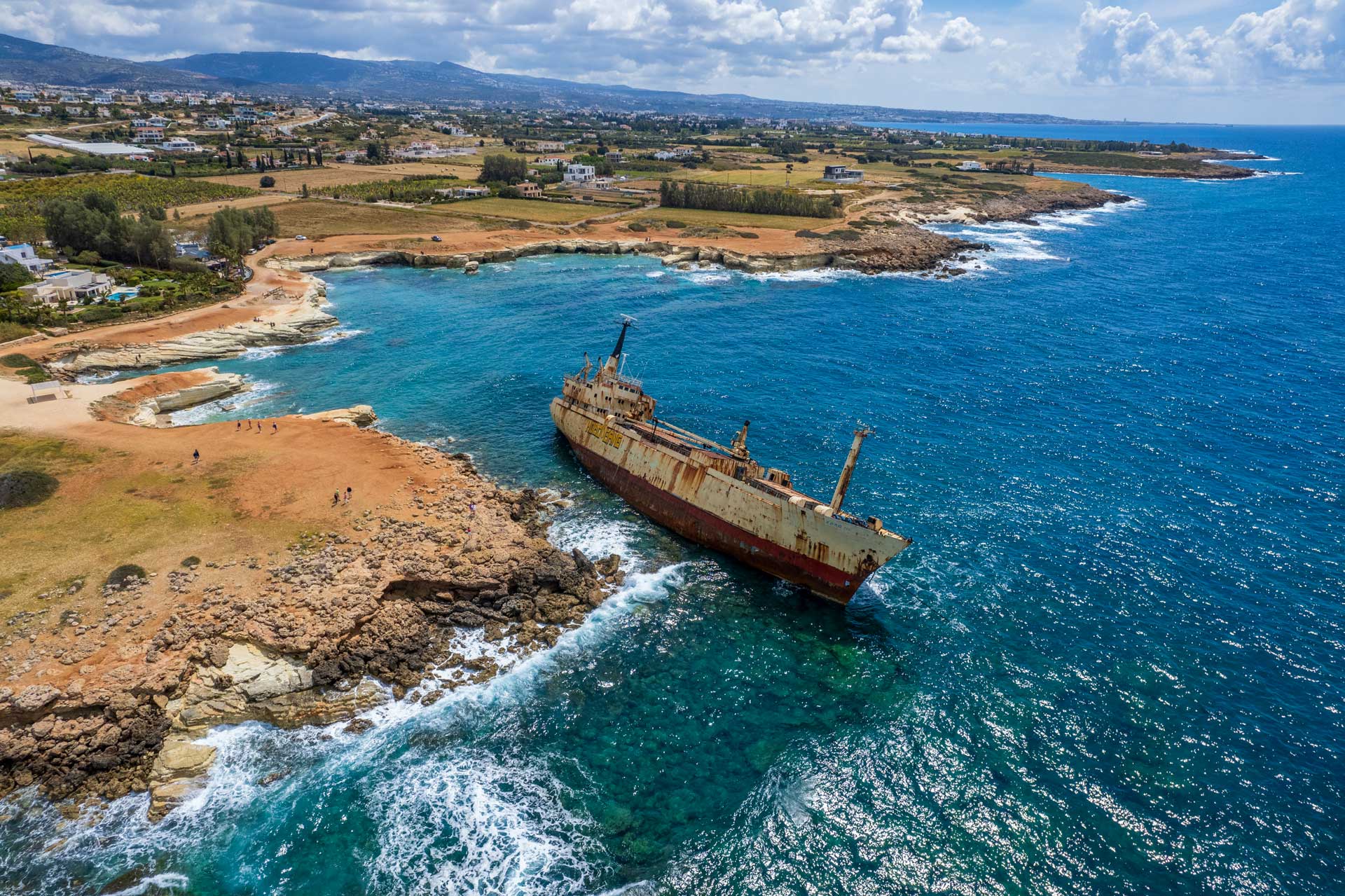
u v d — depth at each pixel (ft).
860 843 123.95
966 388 317.22
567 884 117.29
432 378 338.13
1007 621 176.55
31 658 145.07
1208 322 413.59
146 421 278.26
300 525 195.42
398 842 123.65
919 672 161.58
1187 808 129.29
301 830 125.18
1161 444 262.88
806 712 151.02
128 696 138.21
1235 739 143.23
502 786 133.90
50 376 310.45
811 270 564.71
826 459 252.42
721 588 190.29
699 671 161.79
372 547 184.34
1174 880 117.29
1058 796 131.75
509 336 399.03
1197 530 210.59
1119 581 189.78
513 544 191.52
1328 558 197.77
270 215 593.83
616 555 201.05
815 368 344.08
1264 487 233.14
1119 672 160.45
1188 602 181.98
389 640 159.43
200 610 158.92
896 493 230.89
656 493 217.56
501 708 150.10
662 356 362.12
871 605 183.21
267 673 146.10
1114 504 224.12
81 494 208.85
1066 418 285.43
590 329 409.69
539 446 269.23
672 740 144.15
